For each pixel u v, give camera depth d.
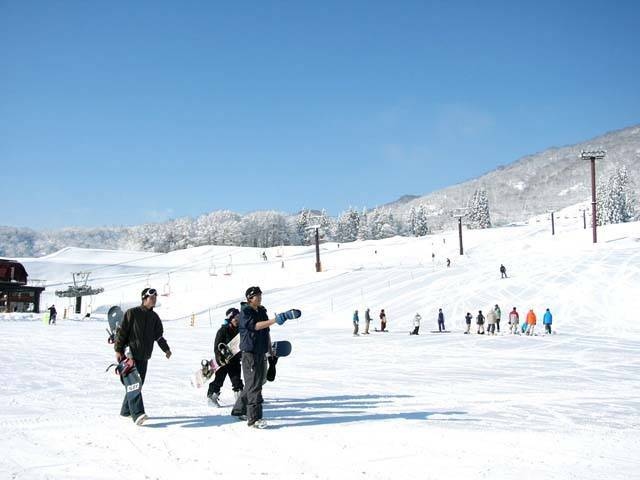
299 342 25.44
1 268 57.69
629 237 68.69
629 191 137.50
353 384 11.63
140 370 7.13
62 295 56.62
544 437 6.62
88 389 9.90
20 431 6.42
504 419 7.86
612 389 11.80
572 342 25.39
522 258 59.09
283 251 110.50
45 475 4.77
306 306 45.31
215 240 184.50
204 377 8.11
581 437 6.75
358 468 5.11
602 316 36.00
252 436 6.35
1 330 30.77
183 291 63.06
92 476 4.77
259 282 61.56
